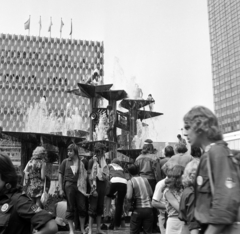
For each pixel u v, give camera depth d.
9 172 2.45
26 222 2.39
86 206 8.07
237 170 2.26
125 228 8.85
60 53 108.81
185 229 3.61
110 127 16.84
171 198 4.42
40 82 105.75
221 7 143.62
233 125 126.12
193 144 2.55
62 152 13.96
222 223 2.07
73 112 103.75
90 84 17.83
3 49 105.25
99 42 112.31
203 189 2.36
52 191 13.07
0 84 102.94
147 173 7.76
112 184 8.51
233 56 132.38
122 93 17.23
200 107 2.56
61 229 8.18
